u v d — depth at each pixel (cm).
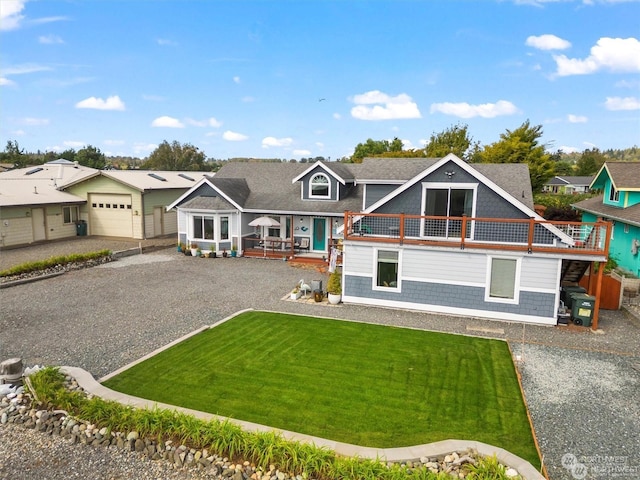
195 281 2003
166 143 8531
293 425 838
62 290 1812
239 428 771
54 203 3036
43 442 798
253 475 702
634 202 2423
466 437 813
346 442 787
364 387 999
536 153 4412
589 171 8094
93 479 707
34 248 2764
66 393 894
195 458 739
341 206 2553
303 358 1155
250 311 1562
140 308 1579
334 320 1483
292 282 2017
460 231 1669
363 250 1673
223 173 3169
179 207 2661
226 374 1050
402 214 1620
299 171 3050
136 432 793
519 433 829
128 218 3212
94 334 1316
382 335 1343
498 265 1523
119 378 1021
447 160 1656
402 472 665
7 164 6391
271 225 2548
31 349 1196
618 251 2358
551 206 3797
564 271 1659
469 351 1228
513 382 1040
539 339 1345
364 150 6881
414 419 870
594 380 1061
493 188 1609
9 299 1675
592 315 1462
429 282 1611
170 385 990
